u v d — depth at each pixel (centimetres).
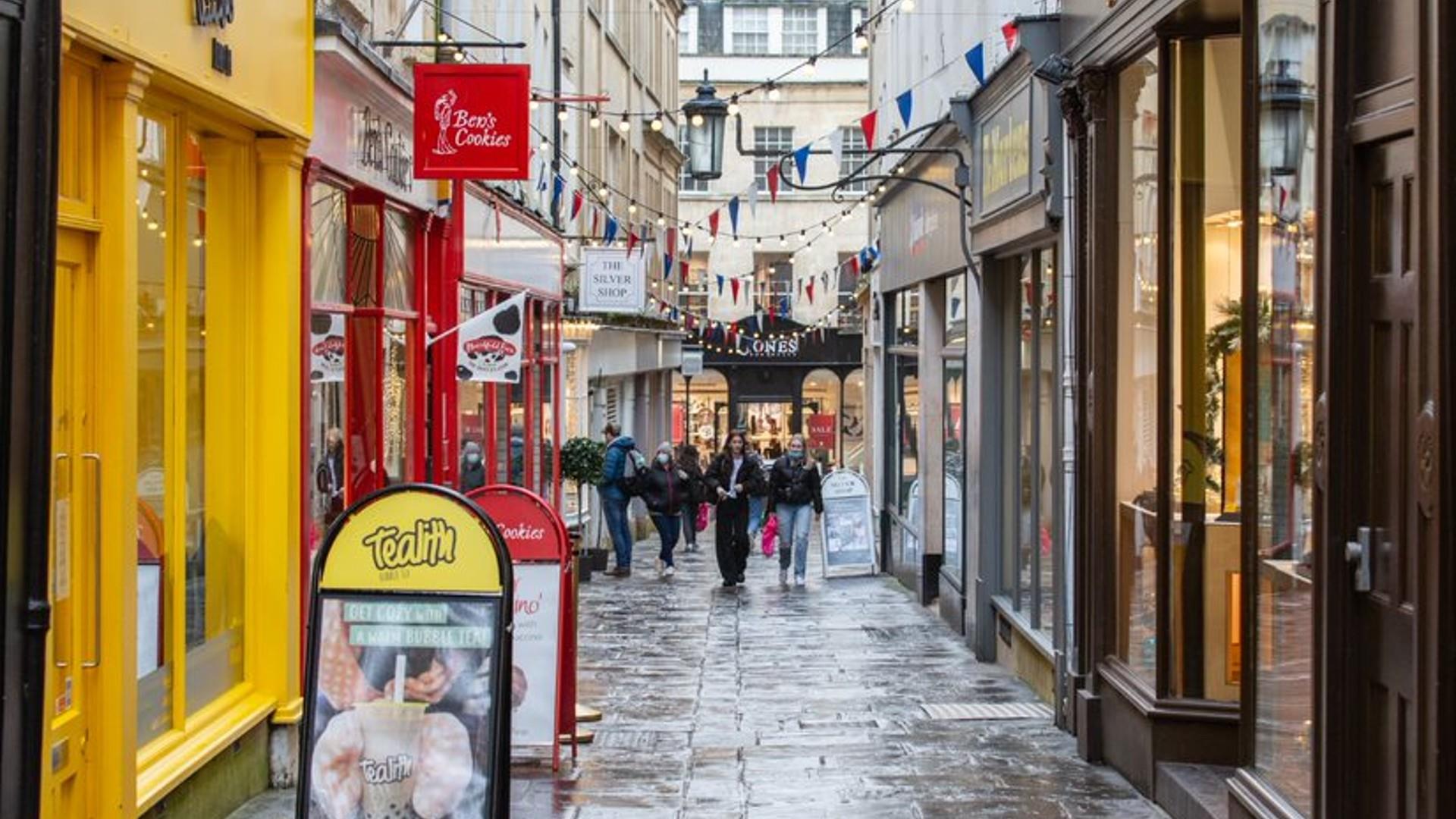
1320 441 714
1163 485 1021
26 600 598
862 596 2258
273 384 1004
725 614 2030
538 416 2281
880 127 2945
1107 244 1127
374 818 741
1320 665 711
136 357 791
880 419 2758
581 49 3056
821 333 5641
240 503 994
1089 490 1152
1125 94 1116
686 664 1599
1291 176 800
